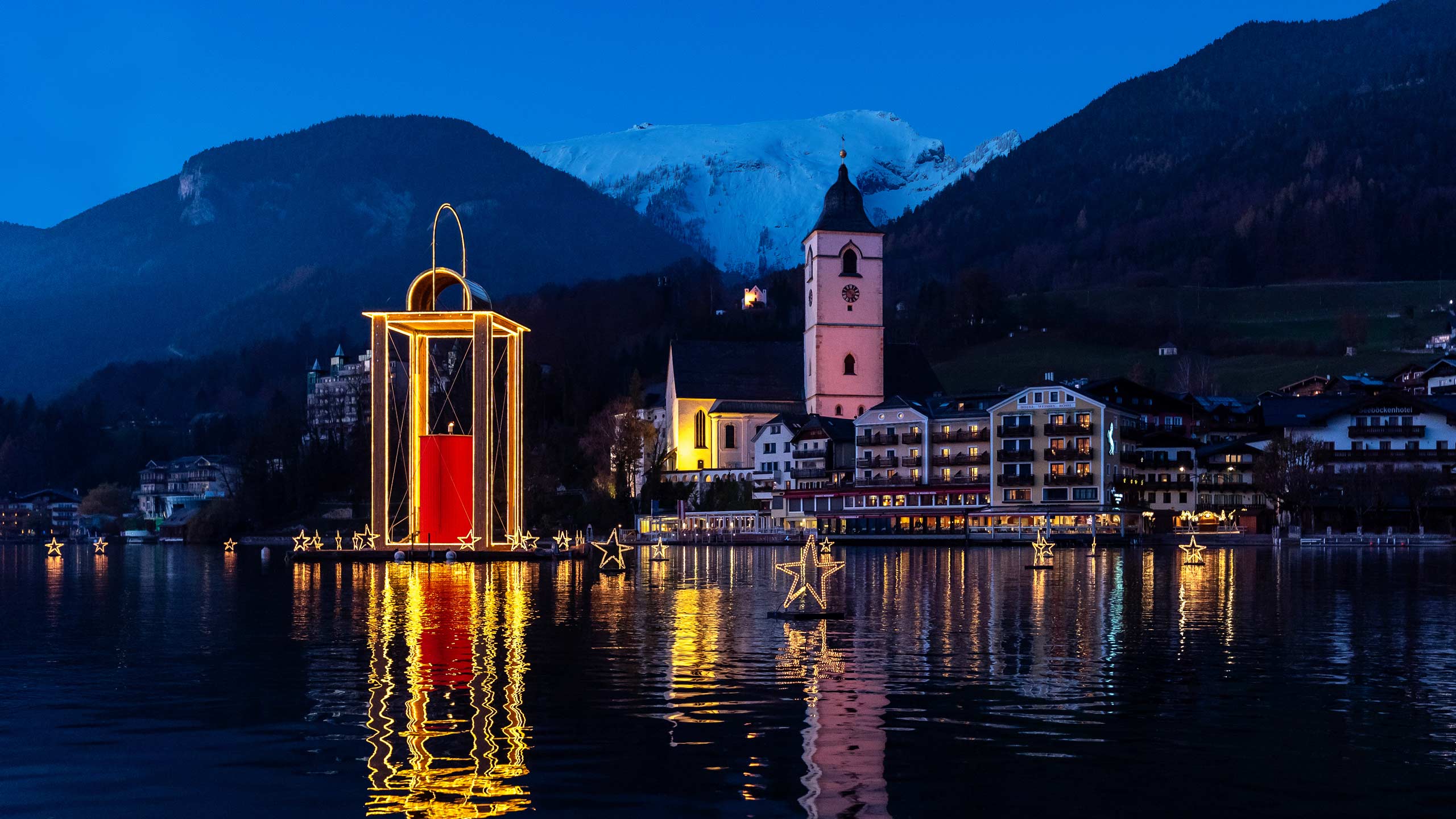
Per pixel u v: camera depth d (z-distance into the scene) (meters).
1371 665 41.47
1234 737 30.23
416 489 121.56
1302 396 191.62
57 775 26.86
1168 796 25.19
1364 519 172.12
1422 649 45.84
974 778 26.48
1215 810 24.23
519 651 45.34
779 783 26.12
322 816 23.94
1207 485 174.88
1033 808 24.41
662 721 31.98
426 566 111.19
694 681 37.97
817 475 196.38
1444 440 170.25
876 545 171.62
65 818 23.83
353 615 60.41
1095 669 40.44
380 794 25.36
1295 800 24.92
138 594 80.06
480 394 121.25
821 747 29.14
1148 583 83.06
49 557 175.88
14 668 42.00
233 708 34.06
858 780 26.31
